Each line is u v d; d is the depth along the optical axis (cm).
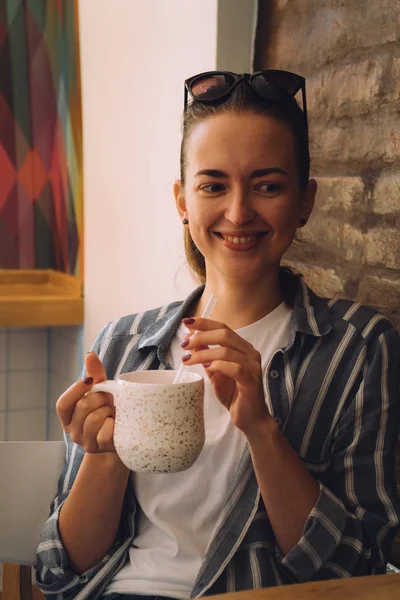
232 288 130
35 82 327
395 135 144
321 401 123
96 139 273
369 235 152
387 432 121
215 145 120
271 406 123
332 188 163
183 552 120
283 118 121
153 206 224
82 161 291
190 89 124
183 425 97
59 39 310
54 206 332
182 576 117
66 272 320
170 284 213
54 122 323
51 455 135
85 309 290
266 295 130
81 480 121
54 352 326
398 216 144
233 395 109
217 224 122
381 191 148
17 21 325
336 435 122
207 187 121
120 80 247
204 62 189
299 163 125
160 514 123
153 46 220
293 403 123
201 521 121
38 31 322
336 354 125
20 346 325
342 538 113
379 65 147
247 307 130
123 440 99
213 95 121
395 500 119
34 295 301
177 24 204
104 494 120
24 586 147
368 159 152
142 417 97
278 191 121
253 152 118
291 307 132
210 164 120
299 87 124
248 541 118
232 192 120
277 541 116
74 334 299
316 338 126
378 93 148
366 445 120
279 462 108
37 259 338
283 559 112
